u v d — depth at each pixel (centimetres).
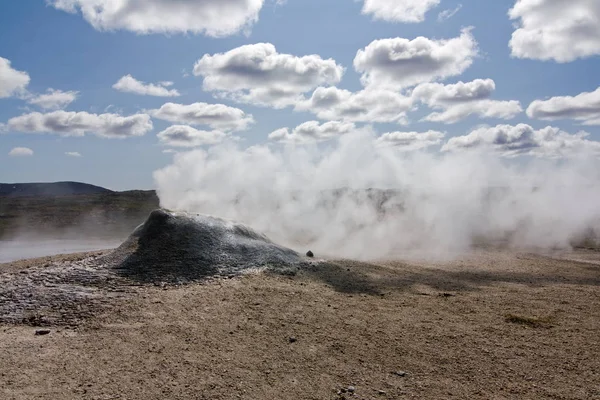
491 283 1408
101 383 625
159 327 858
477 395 626
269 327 879
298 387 636
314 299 1088
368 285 1280
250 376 664
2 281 1173
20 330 853
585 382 672
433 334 873
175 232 1455
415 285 1317
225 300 1038
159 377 648
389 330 889
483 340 845
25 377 639
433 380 671
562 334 891
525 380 677
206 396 597
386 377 679
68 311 951
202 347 768
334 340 824
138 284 1155
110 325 870
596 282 1473
